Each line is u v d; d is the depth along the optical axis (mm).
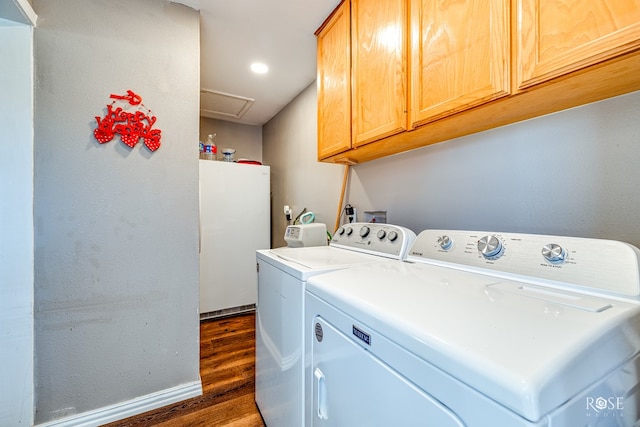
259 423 1396
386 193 1697
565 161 940
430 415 471
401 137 1256
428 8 1032
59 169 1305
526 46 756
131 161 1455
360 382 645
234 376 1806
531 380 358
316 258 1209
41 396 1277
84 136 1354
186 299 1595
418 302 627
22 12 1171
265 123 3666
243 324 2678
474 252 938
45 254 1280
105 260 1400
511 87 794
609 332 475
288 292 1049
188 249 1601
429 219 1420
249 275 2973
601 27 621
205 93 2727
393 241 1243
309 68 2279
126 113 1437
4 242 1202
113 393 1420
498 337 456
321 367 816
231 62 2182
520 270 795
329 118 1647
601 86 765
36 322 1268
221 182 2836
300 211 2762
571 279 692
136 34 1461
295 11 1630
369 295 686
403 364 528
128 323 1453
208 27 1767
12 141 1213
